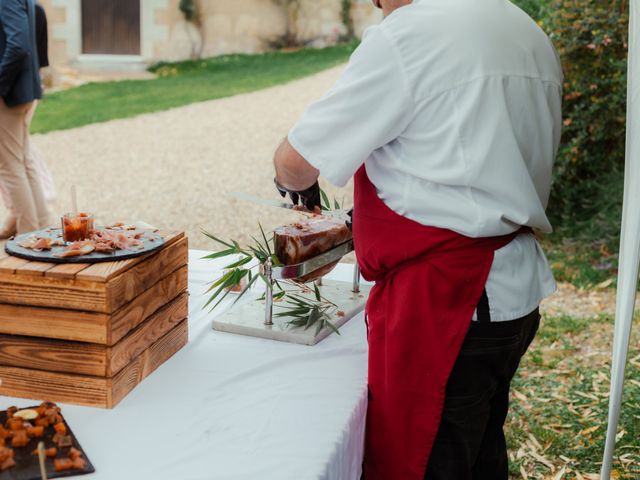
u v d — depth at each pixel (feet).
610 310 14.82
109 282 4.99
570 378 12.03
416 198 5.41
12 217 17.20
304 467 4.65
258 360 6.02
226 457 4.72
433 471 5.85
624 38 17.17
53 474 4.36
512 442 10.27
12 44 15.33
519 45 5.44
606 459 6.17
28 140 16.79
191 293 7.43
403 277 5.61
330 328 6.59
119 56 50.01
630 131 5.85
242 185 25.04
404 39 5.17
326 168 5.36
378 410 5.75
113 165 27.30
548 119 5.64
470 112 5.18
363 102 5.23
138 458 4.66
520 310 5.64
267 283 6.43
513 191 5.31
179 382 5.62
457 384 5.66
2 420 4.85
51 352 5.18
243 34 51.93
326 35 52.75
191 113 35.58
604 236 17.99
